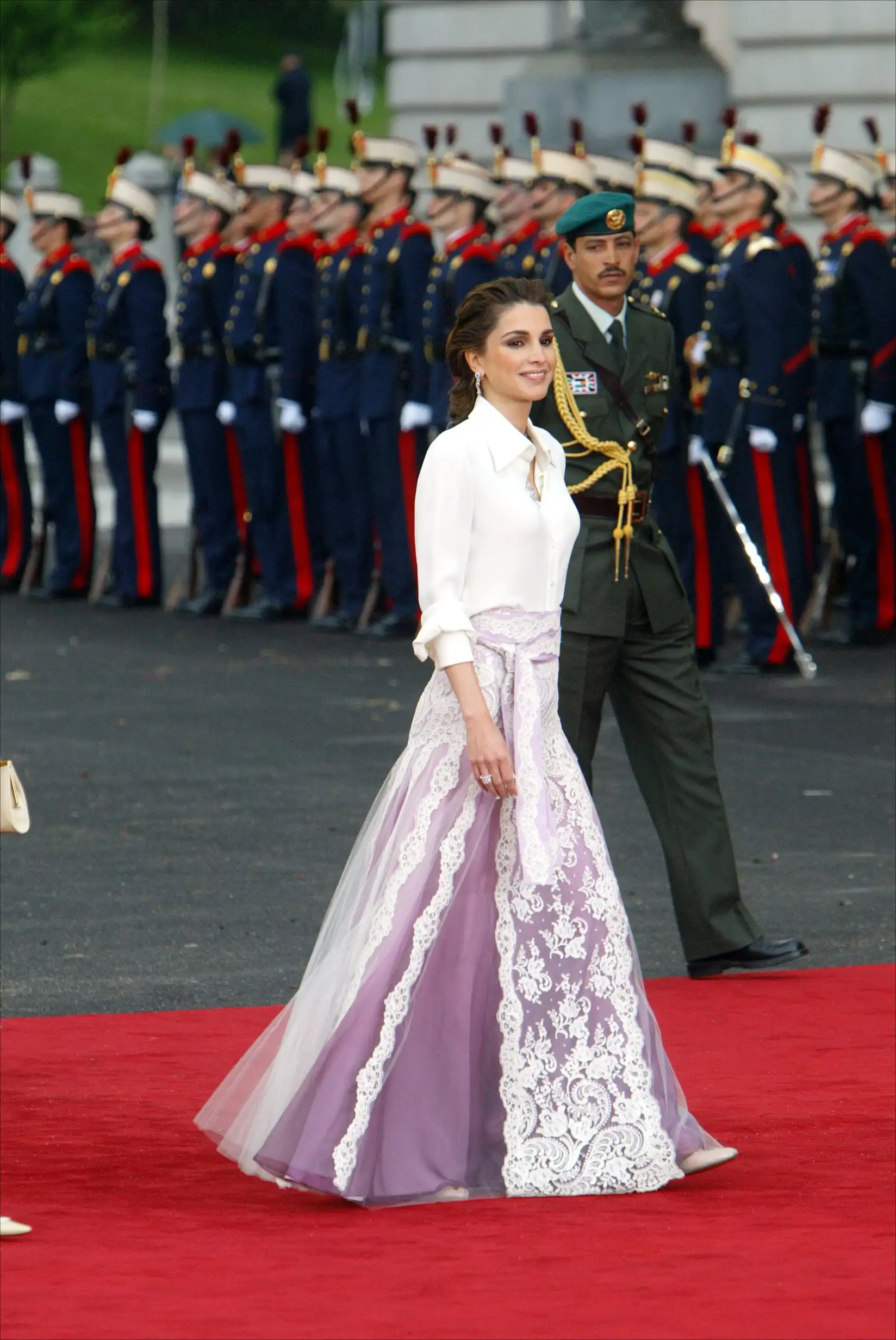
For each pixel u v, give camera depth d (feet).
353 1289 44.14
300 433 162.50
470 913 51.08
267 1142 50.24
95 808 99.60
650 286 139.64
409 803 51.70
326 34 504.43
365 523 157.69
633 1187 50.80
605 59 197.67
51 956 75.41
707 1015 68.69
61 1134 56.39
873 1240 47.14
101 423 173.27
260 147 421.18
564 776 52.49
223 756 111.96
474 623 52.54
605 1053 51.19
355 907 51.83
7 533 187.32
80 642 155.22
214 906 82.12
